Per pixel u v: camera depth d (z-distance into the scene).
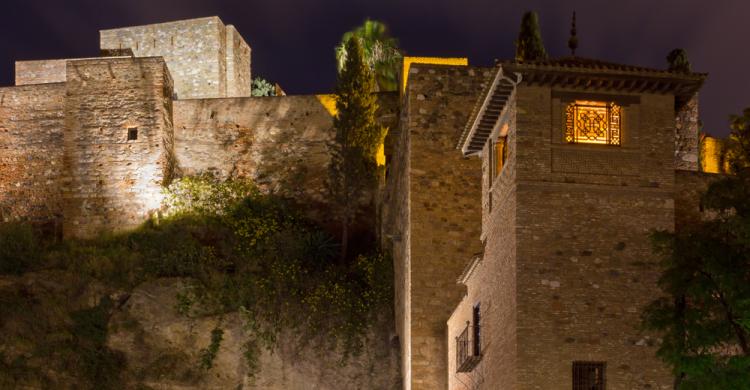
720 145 46.84
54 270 44.41
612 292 27.44
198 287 43.19
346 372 41.66
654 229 27.48
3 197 50.00
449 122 36.66
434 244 35.97
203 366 42.12
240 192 47.84
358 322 42.16
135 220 48.12
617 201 27.89
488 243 30.61
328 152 48.78
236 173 49.12
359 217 47.59
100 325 43.03
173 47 59.31
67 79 49.75
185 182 48.09
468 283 33.16
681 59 39.78
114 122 49.12
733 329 24.94
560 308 27.25
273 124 49.44
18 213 49.72
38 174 49.94
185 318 42.72
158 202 48.16
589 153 28.03
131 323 42.88
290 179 48.69
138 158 48.66
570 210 27.73
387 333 41.97
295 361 41.94
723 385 24.36
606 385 26.95
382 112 48.38
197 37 59.19
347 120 46.44
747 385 24.19
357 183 46.06
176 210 47.56
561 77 27.84
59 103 50.41
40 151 50.09
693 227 28.97
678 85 28.16
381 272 42.81
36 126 50.38
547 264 27.44
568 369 26.97
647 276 27.56
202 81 58.81
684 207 29.42
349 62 47.00
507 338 27.88
